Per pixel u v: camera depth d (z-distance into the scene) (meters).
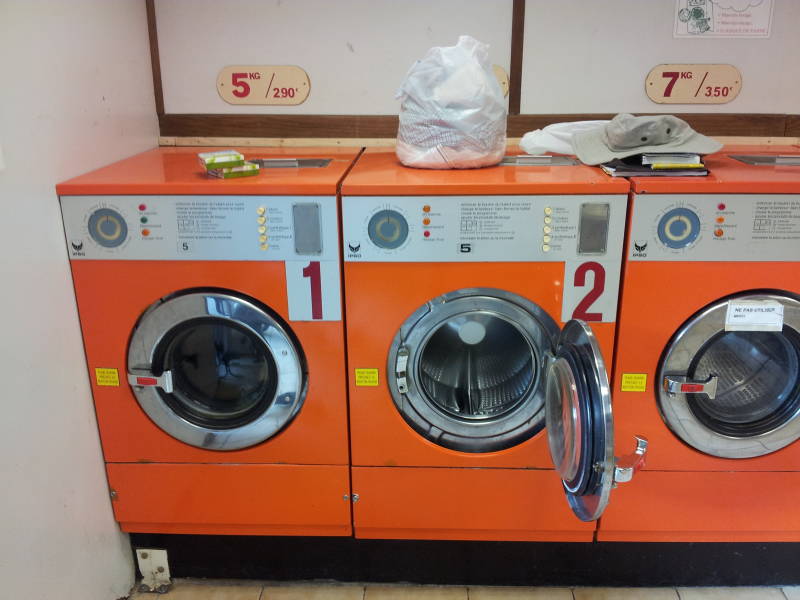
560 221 1.69
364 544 2.03
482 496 1.92
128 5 2.13
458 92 1.83
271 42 2.30
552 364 1.71
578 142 2.02
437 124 1.85
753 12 2.22
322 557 2.05
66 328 1.74
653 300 1.75
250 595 2.03
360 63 2.31
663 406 1.82
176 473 1.94
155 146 2.38
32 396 1.58
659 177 1.71
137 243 1.74
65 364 1.73
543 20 2.25
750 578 2.03
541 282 1.74
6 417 1.48
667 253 1.71
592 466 1.48
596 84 2.31
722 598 1.99
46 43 1.65
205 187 1.69
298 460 1.91
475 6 2.24
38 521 1.60
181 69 2.33
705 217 1.68
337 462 1.91
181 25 2.28
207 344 1.93
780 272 1.72
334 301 1.77
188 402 1.93
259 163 2.02
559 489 1.91
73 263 1.76
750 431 1.85
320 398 1.86
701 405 1.87
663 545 1.99
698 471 1.88
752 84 2.29
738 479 1.89
